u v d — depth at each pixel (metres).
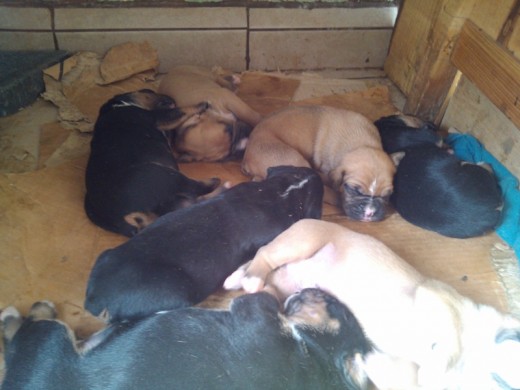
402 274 0.41
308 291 0.41
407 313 0.39
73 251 0.47
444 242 0.51
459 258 0.50
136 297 0.37
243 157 0.59
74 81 0.68
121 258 0.39
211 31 0.72
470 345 0.37
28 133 0.61
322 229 0.44
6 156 0.57
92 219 0.49
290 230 0.44
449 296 0.39
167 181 0.49
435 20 0.62
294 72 0.77
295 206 0.47
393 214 0.54
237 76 0.70
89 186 0.49
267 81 0.73
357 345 0.38
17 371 0.34
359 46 0.76
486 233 0.52
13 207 0.50
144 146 0.51
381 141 0.58
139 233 0.41
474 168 0.51
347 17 0.73
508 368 0.35
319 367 0.35
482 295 0.46
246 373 0.33
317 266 0.44
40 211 0.50
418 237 0.52
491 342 0.37
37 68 0.66
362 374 0.37
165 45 0.72
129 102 0.56
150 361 0.33
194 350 0.34
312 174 0.49
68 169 0.55
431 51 0.63
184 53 0.74
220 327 0.35
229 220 0.43
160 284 0.38
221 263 0.42
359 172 0.52
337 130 0.57
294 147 0.57
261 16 0.72
